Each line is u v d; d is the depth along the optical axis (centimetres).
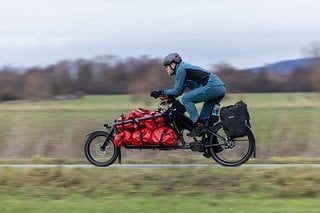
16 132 1944
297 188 1016
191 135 1149
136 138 1158
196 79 1140
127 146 1171
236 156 1184
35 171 1122
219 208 887
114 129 1186
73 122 2162
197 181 1055
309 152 1647
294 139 1756
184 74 1139
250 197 986
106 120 2236
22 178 1091
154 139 1151
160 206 897
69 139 1817
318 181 1041
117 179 1076
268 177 1070
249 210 870
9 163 1344
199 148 1149
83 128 1988
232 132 1134
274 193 1003
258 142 1739
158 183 1054
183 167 1155
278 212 855
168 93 1148
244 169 1121
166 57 1158
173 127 1159
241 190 1020
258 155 1641
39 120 2231
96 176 1093
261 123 2062
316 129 1864
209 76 1139
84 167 1190
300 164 1255
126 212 860
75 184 1067
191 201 943
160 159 1366
